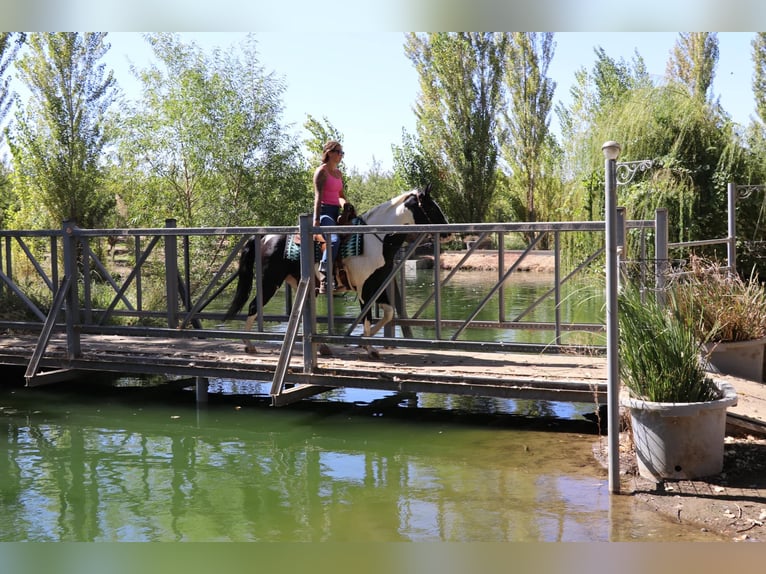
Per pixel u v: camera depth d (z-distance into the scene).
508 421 6.68
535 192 30.75
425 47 29.39
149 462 5.73
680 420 4.66
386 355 7.78
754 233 13.38
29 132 19.27
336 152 7.32
